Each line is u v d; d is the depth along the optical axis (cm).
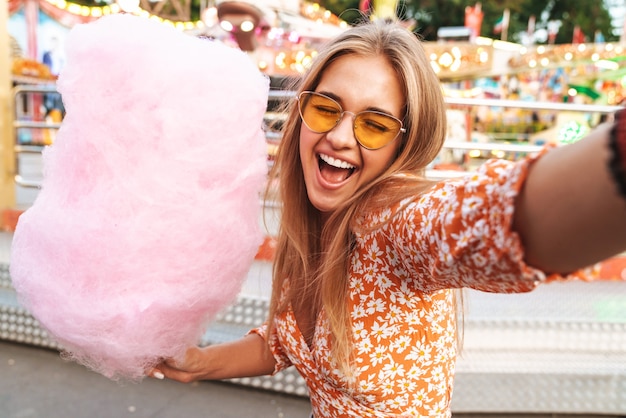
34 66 1489
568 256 54
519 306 300
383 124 106
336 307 103
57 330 98
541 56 1207
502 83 1258
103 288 94
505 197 58
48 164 102
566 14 2377
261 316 288
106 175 94
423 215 78
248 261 112
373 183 105
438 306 104
